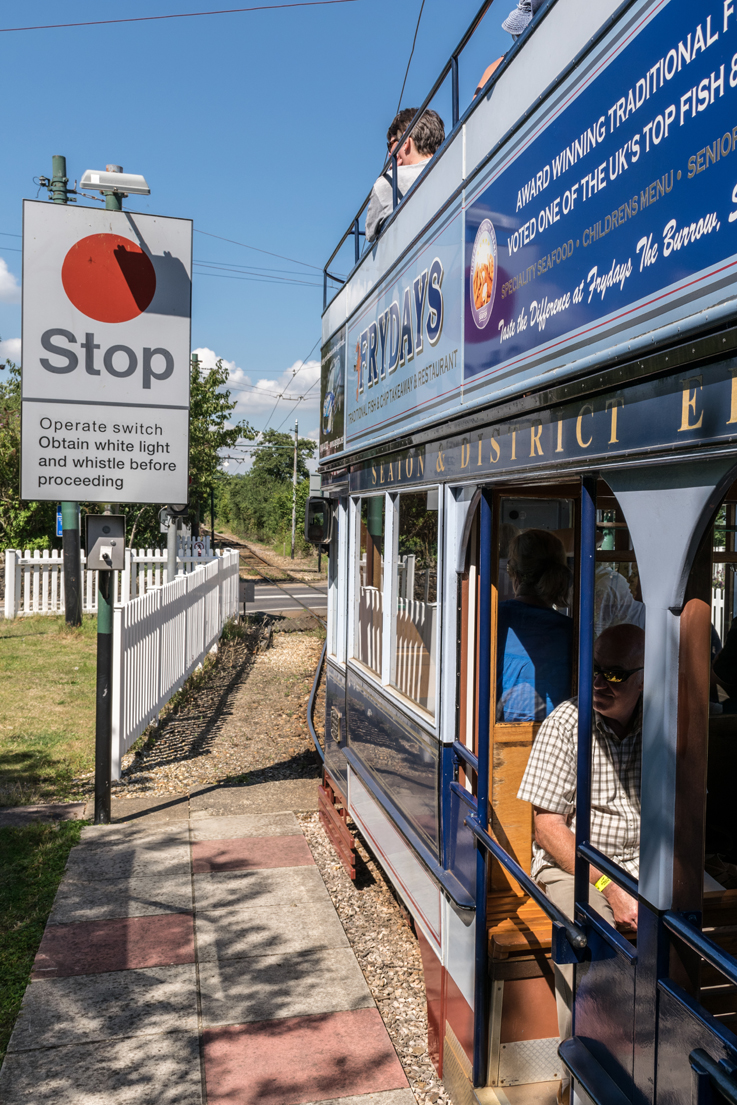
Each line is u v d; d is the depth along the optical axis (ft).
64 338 20.35
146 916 15.94
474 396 10.03
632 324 6.32
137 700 26.76
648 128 6.09
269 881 17.61
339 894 17.13
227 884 17.43
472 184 10.15
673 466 6.01
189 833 20.30
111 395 20.74
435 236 11.83
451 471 11.09
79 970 14.01
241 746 28.22
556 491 10.28
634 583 10.09
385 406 14.92
